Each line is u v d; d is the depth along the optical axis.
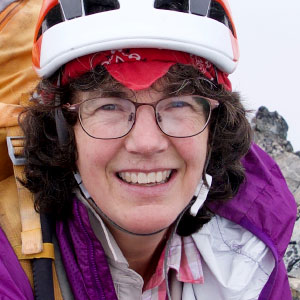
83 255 1.18
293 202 1.52
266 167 1.53
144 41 0.96
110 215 1.10
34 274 1.12
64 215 1.21
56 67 1.08
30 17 1.45
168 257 1.35
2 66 1.40
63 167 1.18
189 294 1.39
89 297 1.17
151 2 0.99
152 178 1.08
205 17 1.05
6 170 1.29
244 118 1.34
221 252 1.44
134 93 1.02
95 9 1.02
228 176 1.42
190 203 1.28
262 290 1.40
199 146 1.10
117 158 1.06
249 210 1.44
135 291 1.27
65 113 1.10
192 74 1.05
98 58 1.01
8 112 1.25
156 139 1.02
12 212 1.22
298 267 2.21
